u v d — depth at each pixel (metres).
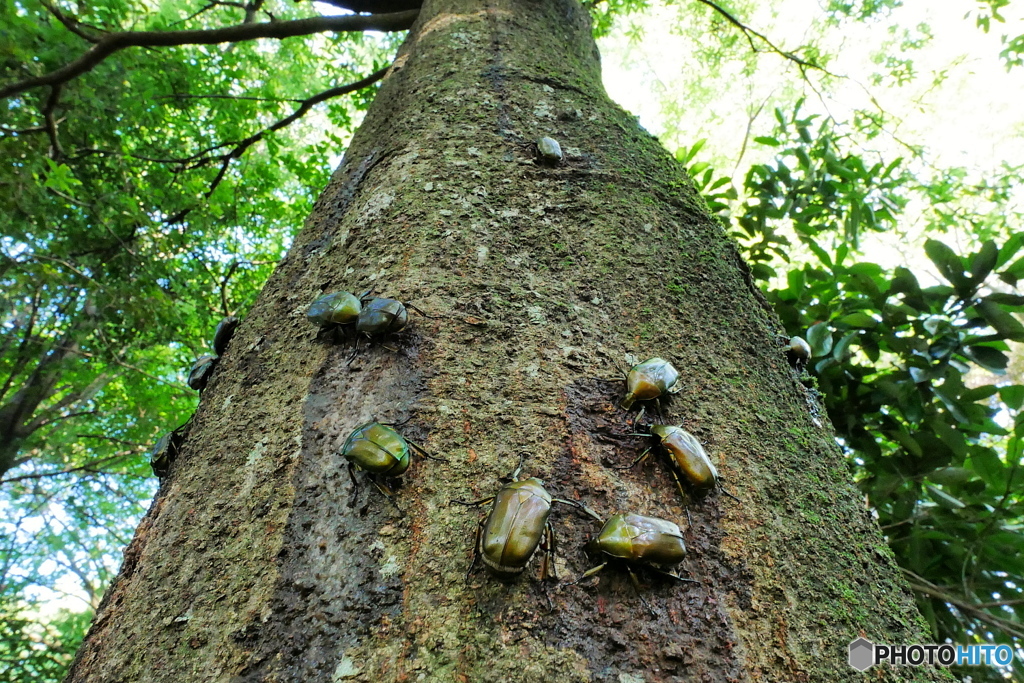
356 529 0.20
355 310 0.25
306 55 1.62
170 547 0.21
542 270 0.29
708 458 0.22
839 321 0.63
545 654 0.18
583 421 0.23
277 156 1.28
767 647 0.19
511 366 0.25
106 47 0.82
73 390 1.68
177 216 1.19
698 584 0.20
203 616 0.19
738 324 0.30
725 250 0.34
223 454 0.24
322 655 0.18
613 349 0.26
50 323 1.52
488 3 0.56
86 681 0.19
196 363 0.36
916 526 0.58
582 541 0.20
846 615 0.20
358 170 0.38
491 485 0.21
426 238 0.29
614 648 0.18
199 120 1.46
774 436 0.25
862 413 0.63
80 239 1.21
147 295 1.24
